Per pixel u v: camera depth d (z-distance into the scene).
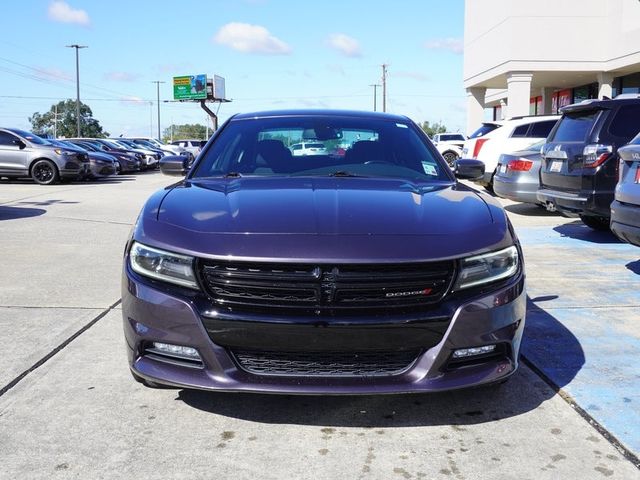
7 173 17.42
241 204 3.15
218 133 4.45
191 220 2.99
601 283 5.80
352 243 2.73
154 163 27.80
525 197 10.23
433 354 2.73
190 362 2.83
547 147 8.27
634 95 7.56
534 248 7.58
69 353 3.96
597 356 3.91
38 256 7.00
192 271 2.77
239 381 2.73
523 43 24.52
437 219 2.99
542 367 3.73
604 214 7.43
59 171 17.56
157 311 2.81
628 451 2.79
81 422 3.06
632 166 5.58
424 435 2.95
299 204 3.13
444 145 26.50
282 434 2.96
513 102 25.11
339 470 2.66
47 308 4.95
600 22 24.23
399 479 2.60
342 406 3.24
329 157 4.12
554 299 5.25
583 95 29.52
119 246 7.64
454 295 2.77
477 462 2.71
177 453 2.79
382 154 4.16
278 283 2.68
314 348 2.68
